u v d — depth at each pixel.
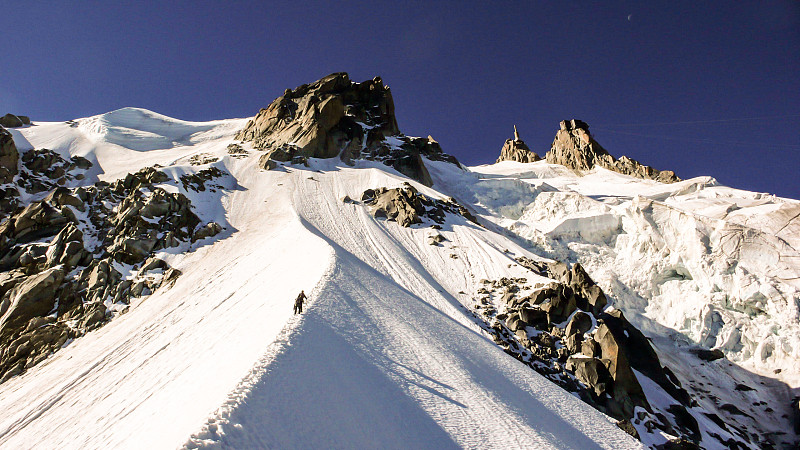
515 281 37.28
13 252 35.88
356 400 12.18
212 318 24.08
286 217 46.47
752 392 35.66
